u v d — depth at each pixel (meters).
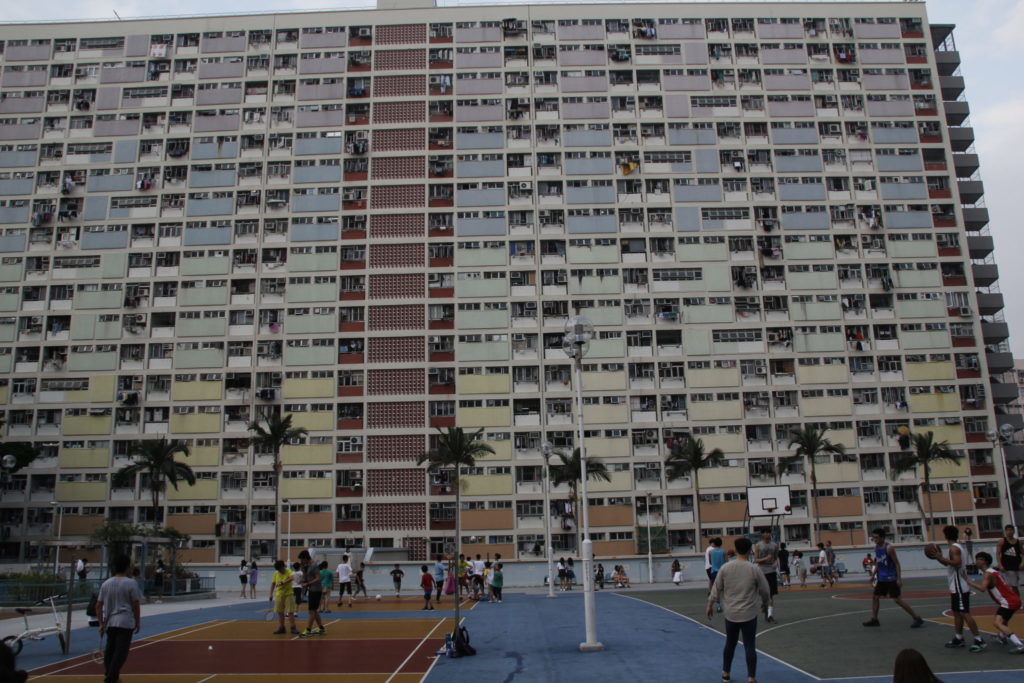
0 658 6.87
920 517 70.81
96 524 69.31
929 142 79.19
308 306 73.50
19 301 73.94
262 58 79.31
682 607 29.36
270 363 72.31
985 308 80.00
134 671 17.67
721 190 76.62
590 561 19.59
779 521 68.69
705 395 72.31
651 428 71.44
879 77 80.44
